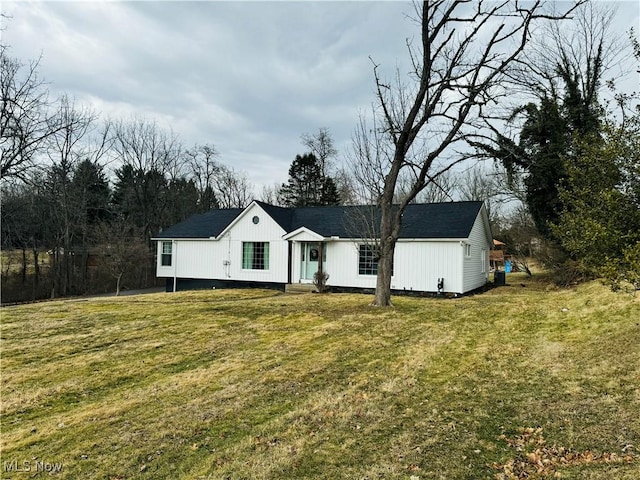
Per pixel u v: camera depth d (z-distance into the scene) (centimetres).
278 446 429
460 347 814
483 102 1162
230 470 384
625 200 504
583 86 1964
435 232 1714
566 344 759
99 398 602
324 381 642
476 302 1396
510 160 1823
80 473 394
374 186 1459
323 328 1023
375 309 1265
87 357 798
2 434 487
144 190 3472
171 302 1521
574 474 333
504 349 775
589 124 1702
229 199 4722
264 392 600
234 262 2177
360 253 1858
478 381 606
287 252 2012
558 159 1670
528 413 473
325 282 1855
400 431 449
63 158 2681
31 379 679
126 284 2973
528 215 2397
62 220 2789
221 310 1287
